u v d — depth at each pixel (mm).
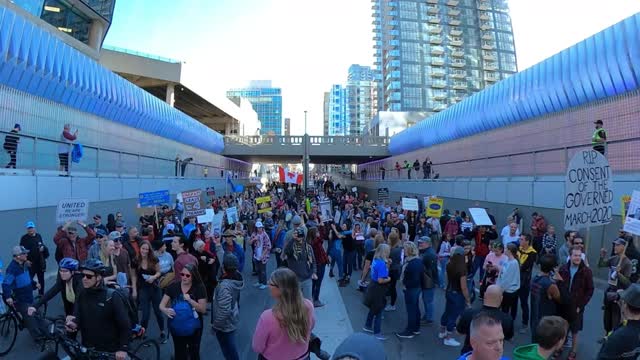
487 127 27219
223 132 90062
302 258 9820
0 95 16172
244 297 11070
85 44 34125
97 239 9062
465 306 7781
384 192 34938
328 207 15008
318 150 51500
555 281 6379
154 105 30625
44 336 6887
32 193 13289
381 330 8602
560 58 20484
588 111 18500
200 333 6082
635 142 13211
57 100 19797
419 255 9398
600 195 7340
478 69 135375
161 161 26375
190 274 5922
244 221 19422
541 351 3834
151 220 14992
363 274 11609
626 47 16469
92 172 18172
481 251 11914
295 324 4082
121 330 4809
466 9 137125
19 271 7484
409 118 80188
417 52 130375
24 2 26625
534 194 16859
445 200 26484
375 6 150750
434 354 7367
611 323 7031
